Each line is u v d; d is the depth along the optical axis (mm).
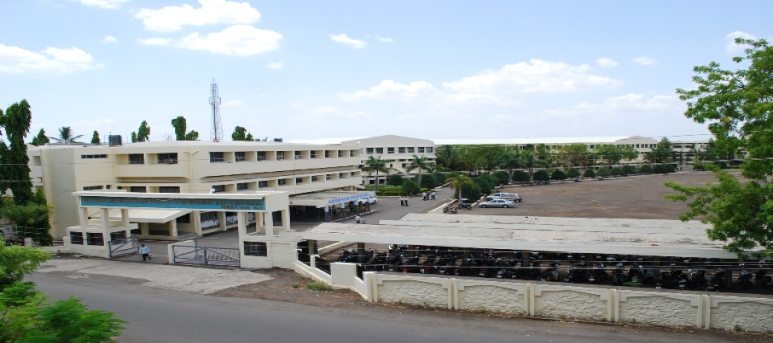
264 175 53094
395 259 27984
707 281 22766
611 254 24797
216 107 75812
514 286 18297
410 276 19812
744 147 19312
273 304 20375
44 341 11062
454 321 17719
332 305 20047
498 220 32281
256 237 28406
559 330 16609
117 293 22750
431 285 19453
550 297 17906
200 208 29656
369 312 18984
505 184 97312
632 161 141375
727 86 19719
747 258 19922
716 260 25531
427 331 16688
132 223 40438
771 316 15727
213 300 21234
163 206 31219
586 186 90625
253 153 51688
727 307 16203
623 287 17672
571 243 23609
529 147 137500
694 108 20438
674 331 16250
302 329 17109
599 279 24594
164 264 29906
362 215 56031
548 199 69125
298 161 57750
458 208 59750
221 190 48094
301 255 28859
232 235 44812
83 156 44625
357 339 16031
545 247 23953
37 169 43938
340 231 28797
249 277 25797
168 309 19922
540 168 111125
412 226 30906
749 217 18984
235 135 83812
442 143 158750
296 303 20453
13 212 37156
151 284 24500
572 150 122500
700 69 20484
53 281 25422
